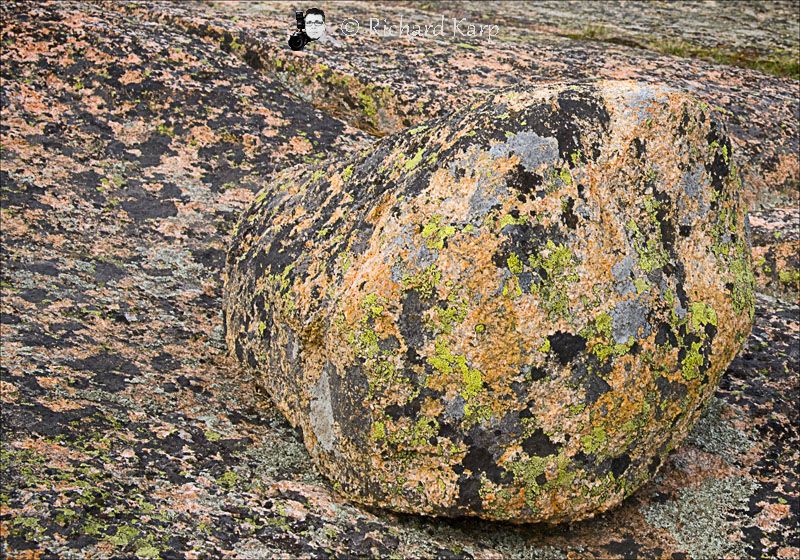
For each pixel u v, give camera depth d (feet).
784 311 15.60
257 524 12.25
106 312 14.32
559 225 12.33
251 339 13.51
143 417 13.07
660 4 32.68
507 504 12.41
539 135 12.43
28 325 13.84
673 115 12.80
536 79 21.21
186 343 14.16
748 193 18.29
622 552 12.78
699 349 12.71
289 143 17.53
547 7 31.27
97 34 18.83
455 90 19.88
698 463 13.61
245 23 22.47
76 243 15.23
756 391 14.35
